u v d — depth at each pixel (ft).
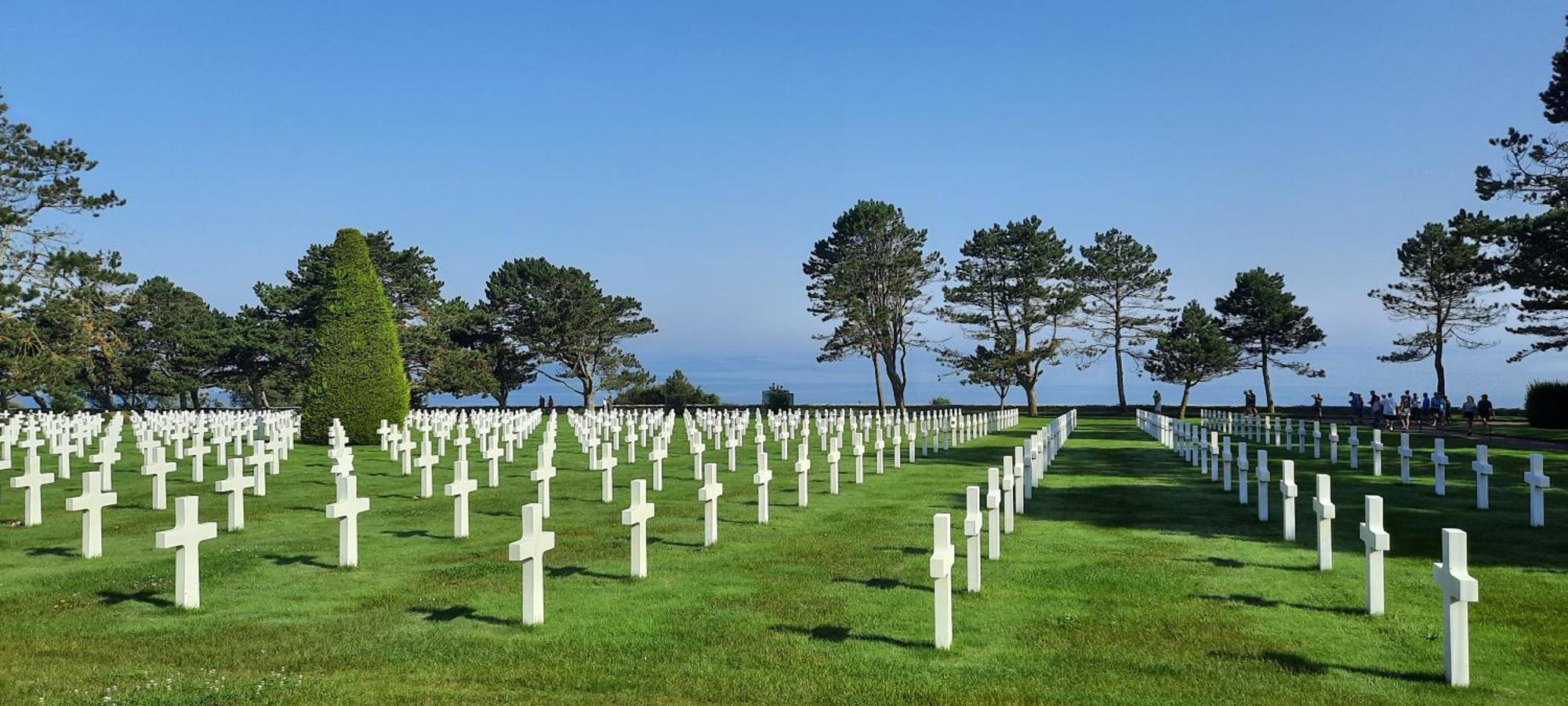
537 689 23.30
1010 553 39.75
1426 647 26.55
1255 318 226.38
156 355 202.18
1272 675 24.34
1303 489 61.87
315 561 38.27
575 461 83.10
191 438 103.35
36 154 137.39
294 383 200.85
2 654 25.72
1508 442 105.70
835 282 207.31
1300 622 29.12
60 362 139.23
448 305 215.92
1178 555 39.27
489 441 87.10
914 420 118.11
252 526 47.50
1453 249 190.70
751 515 51.21
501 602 31.78
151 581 34.22
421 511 52.21
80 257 145.07
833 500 57.52
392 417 102.83
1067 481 67.15
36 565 37.11
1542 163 121.90
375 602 31.68
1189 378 213.46
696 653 26.27
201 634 27.78
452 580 34.91
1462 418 168.66
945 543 26.86
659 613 30.40
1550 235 117.29
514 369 229.45
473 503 55.93
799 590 33.53
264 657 25.67
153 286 215.10
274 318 205.98
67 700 22.00
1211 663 25.36
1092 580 34.65
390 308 104.63
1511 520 47.34
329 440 100.48
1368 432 125.08
